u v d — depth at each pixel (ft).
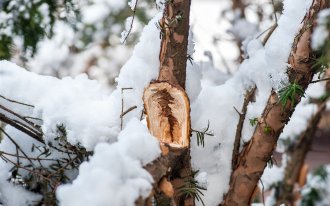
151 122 5.78
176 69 5.85
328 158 17.33
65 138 5.97
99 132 5.88
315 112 7.34
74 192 5.21
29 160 6.01
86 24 10.05
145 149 5.45
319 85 7.22
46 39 7.38
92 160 5.32
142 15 8.45
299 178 7.77
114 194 5.20
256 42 6.36
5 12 7.14
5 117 5.98
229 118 6.19
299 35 5.83
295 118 7.41
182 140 5.74
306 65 5.83
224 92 6.22
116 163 5.27
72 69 10.62
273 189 7.54
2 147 6.23
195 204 6.07
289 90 5.74
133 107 5.90
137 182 5.30
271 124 5.95
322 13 5.78
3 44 7.11
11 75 6.15
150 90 5.76
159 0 5.96
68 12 7.35
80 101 6.06
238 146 6.14
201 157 6.13
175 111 5.78
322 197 7.72
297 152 7.43
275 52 5.92
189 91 6.02
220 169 6.14
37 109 6.06
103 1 10.03
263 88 6.14
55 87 6.15
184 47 5.84
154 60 5.95
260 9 7.66
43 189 6.07
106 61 11.57
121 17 10.37
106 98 6.13
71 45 8.02
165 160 5.52
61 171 6.02
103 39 11.05
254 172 6.06
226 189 6.12
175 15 5.79
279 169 7.54
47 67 9.66
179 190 5.80
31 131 6.19
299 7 5.95
